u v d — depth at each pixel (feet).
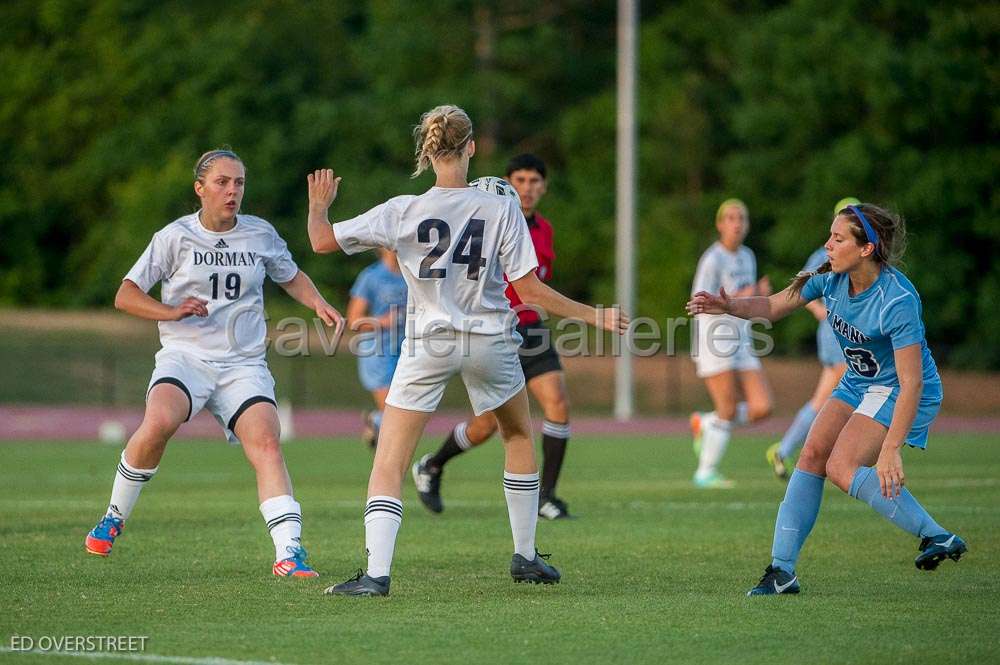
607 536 110.42
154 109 618.03
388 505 79.97
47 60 640.58
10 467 194.29
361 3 633.20
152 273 89.35
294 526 87.51
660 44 547.08
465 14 571.28
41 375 415.64
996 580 86.74
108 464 200.64
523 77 576.20
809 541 106.11
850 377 83.76
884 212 78.89
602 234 539.29
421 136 80.33
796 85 476.13
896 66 453.58
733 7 556.92
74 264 619.67
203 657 62.64
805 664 61.82
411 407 80.28
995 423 317.22
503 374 80.84
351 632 68.54
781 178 501.15
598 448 235.20
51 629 69.21
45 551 98.27
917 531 80.69
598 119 549.95
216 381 89.86
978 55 456.45
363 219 79.05
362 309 167.43
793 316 472.85
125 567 90.58
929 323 454.40
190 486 161.17
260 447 88.58
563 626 70.23
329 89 607.78
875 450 80.94
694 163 529.04
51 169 640.58
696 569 92.17
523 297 79.71
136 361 433.48
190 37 620.08
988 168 451.53
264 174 574.56
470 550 101.24
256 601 77.51
